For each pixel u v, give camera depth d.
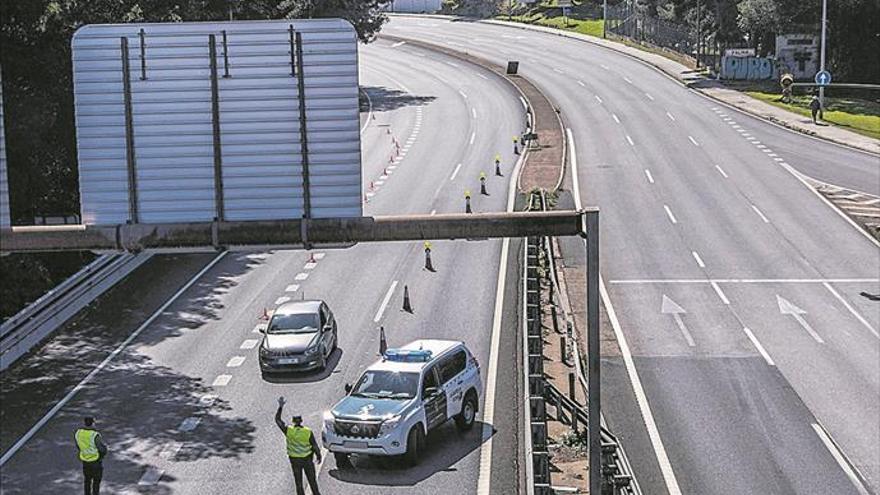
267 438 48.16
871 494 42.94
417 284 72.31
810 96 145.88
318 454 41.00
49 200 72.62
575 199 94.19
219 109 24.48
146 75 24.44
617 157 110.81
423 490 42.34
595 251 24.91
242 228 24.44
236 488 43.12
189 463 45.56
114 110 24.50
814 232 84.00
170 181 24.66
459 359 48.94
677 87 152.00
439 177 103.56
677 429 49.25
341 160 24.56
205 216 24.69
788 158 109.94
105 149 24.61
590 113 134.12
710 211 90.38
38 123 61.62
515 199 93.94
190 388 54.50
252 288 72.44
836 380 55.44
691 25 177.25
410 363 46.97
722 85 152.00
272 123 24.50
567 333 58.38
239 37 24.36
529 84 154.25
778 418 50.59
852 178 101.50
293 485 43.34
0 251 24.08
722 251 79.31
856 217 87.38
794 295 69.62
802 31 151.62
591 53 185.00
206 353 59.75
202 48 24.38
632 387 54.31
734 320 64.88
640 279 72.88
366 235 24.39
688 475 44.59
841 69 149.25
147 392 54.00
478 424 49.34
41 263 69.00
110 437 48.38
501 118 131.88
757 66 154.62
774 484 43.78
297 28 24.39
